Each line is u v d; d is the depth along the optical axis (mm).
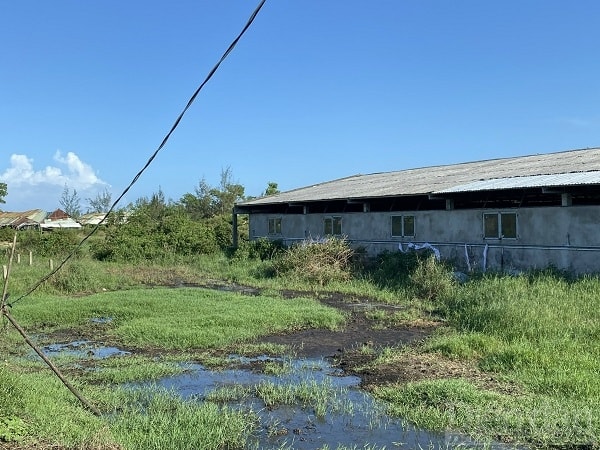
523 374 8344
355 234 23594
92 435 5777
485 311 11773
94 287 19266
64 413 6305
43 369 9016
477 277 16484
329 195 24703
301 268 20828
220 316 13000
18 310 13953
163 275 23328
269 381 8547
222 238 34188
